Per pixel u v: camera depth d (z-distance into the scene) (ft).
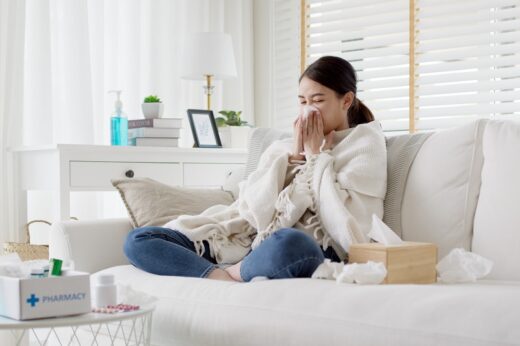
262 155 7.43
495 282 5.58
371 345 4.36
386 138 7.17
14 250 8.91
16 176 9.66
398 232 6.53
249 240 6.79
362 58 12.67
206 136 10.83
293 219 6.41
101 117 11.14
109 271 6.44
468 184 6.31
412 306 4.38
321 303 4.75
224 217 6.95
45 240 10.45
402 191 6.63
